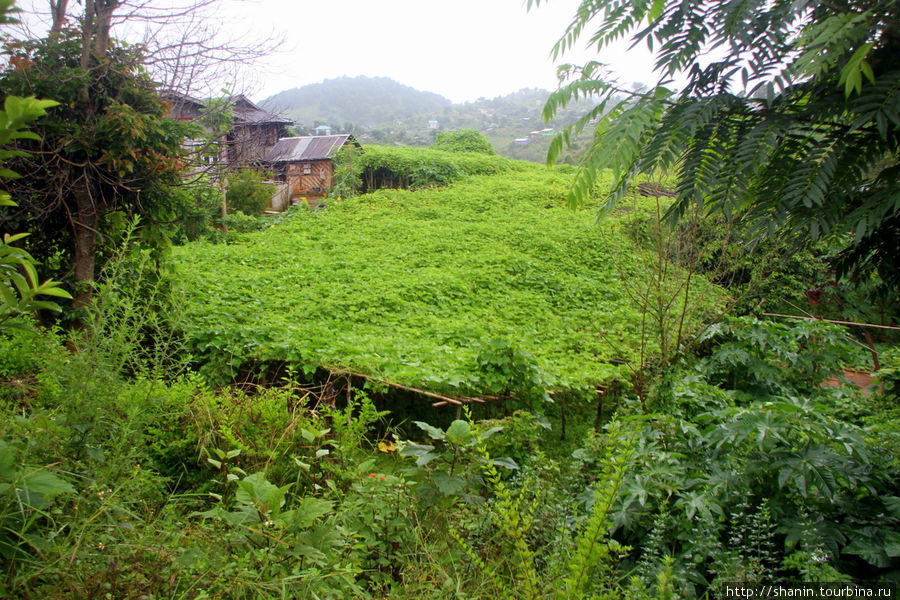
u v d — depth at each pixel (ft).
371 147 68.85
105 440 7.48
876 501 7.93
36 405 8.25
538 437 13.39
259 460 10.09
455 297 28.07
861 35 5.11
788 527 7.88
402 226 43.09
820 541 7.52
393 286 27.55
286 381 15.90
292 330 18.25
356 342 18.06
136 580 5.10
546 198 55.31
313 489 9.18
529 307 27.84
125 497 6.65
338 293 25.46
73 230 15.58
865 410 12.05
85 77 14.47
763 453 8.72
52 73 14.49
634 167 6.89
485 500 9.02
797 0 5.67
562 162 94.22
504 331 22.82
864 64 5.06
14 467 5.23
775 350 16.85
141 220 16.93
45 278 15.78
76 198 15.35
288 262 31.78
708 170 6.29
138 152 15.75
